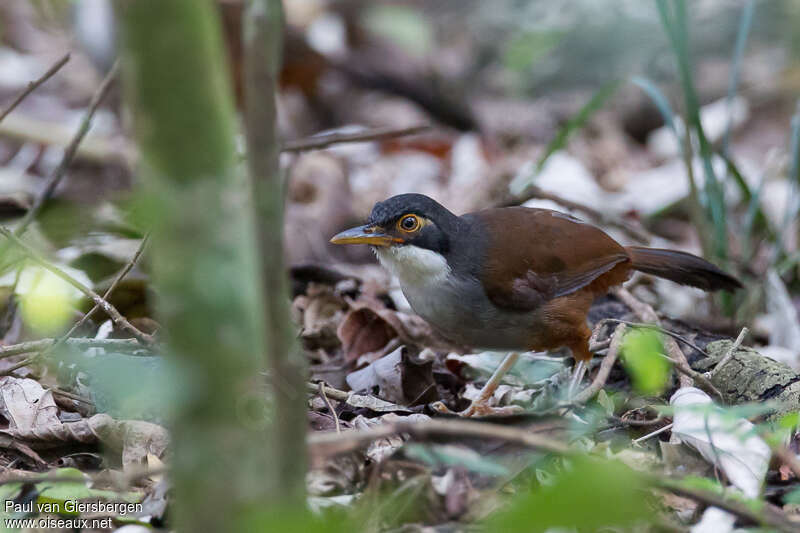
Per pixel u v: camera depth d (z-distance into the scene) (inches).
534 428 293.7
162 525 282.4
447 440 286.2
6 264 430.6
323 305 483.8
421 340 460.4
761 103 852.6
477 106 879.7
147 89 170.9
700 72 895.7
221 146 176.9
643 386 273.0
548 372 439.5
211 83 173.8
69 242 488.7
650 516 219.0
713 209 513.7
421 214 401.7
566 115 870.4
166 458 327.6
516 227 412.8
